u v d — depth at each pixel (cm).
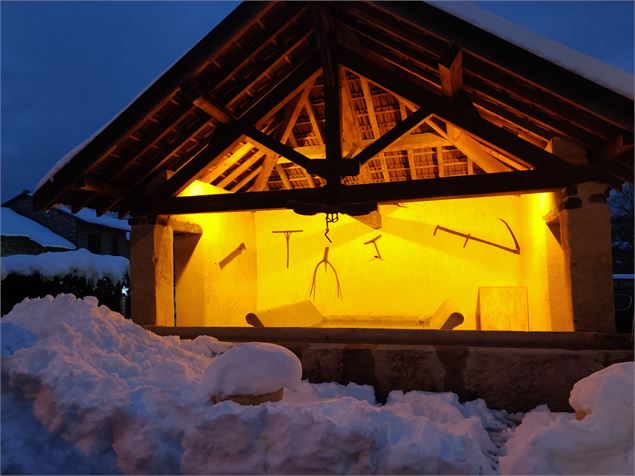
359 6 492
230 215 884
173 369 385
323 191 586
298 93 648
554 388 422
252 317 723
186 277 781
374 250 922
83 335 395
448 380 441
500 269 859
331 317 889
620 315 1049
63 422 303
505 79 474
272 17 525
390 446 275
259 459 278
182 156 668
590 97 413
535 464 282
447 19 438
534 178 524
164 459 287
